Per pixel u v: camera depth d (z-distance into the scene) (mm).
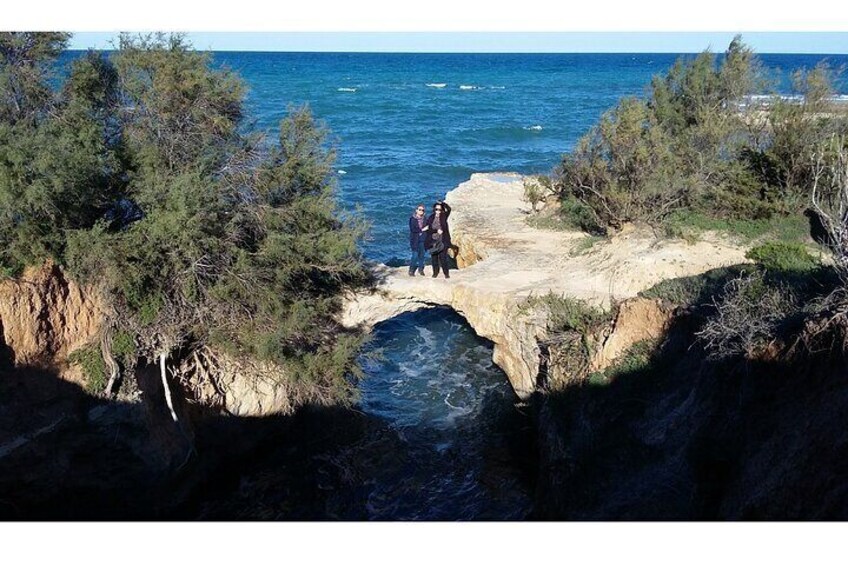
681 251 15727
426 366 17750
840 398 7527
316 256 14562
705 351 10477
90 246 10898
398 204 30594
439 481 13328
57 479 11250
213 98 13234
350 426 14961
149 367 11992
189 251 12008
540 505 11711
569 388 12570
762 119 19484
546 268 17203
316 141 14906
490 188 25953
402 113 60688
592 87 92312
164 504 12477
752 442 8633
